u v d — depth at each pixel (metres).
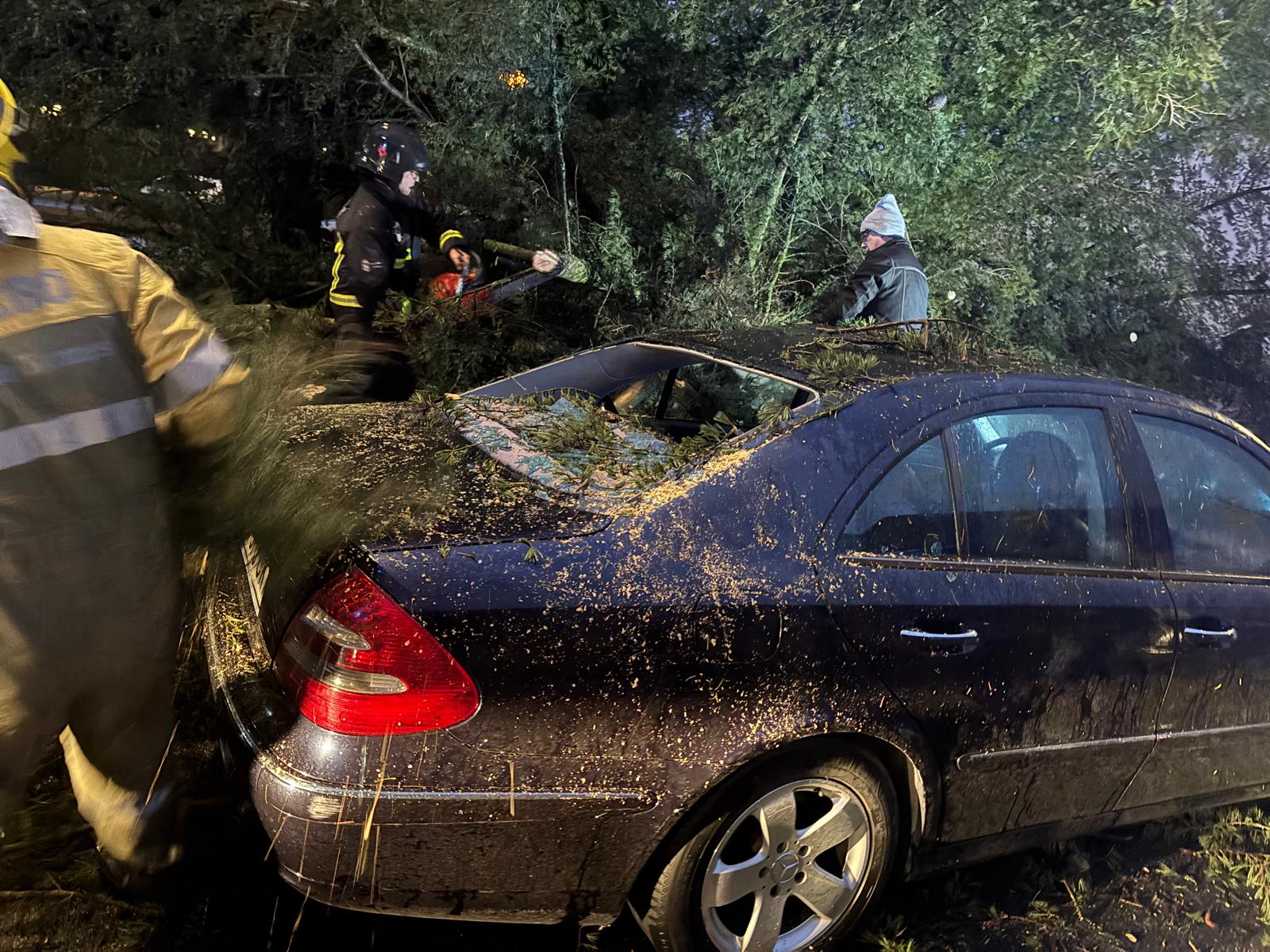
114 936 2.02
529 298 5.50
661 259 6.33
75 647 1.59
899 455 2.30
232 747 1.88
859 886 2.23
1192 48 5.17
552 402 2.83
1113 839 3.00
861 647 2.10
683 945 2.03
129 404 1.60
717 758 1.93
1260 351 6.96
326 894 1.80
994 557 2.39
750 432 2.24
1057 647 2.39
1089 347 6.68
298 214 6.29
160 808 1.97
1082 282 6.54
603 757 1.86
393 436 2.46
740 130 6.07
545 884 1.90
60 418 1.50
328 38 6.08
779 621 2.01
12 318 1.45
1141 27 5.31
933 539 2.30
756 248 6.14
